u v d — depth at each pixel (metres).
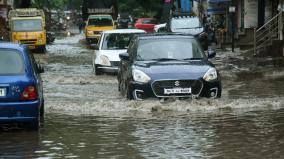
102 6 78.88
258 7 59.12
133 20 103.44
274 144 14.21
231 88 26.62
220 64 40.66
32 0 119.44
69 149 13.91
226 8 71.06
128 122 17.39
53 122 17.69
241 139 14.82
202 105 19.86
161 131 15.91
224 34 64.88
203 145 14.13
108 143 14.50
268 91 25.27
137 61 21.69
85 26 77.94
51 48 70.31
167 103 19.86
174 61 21.41
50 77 32.22
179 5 98.31
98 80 30.55
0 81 15.83
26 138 15.30
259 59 42.00
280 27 45.19
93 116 18.67
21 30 61.56
